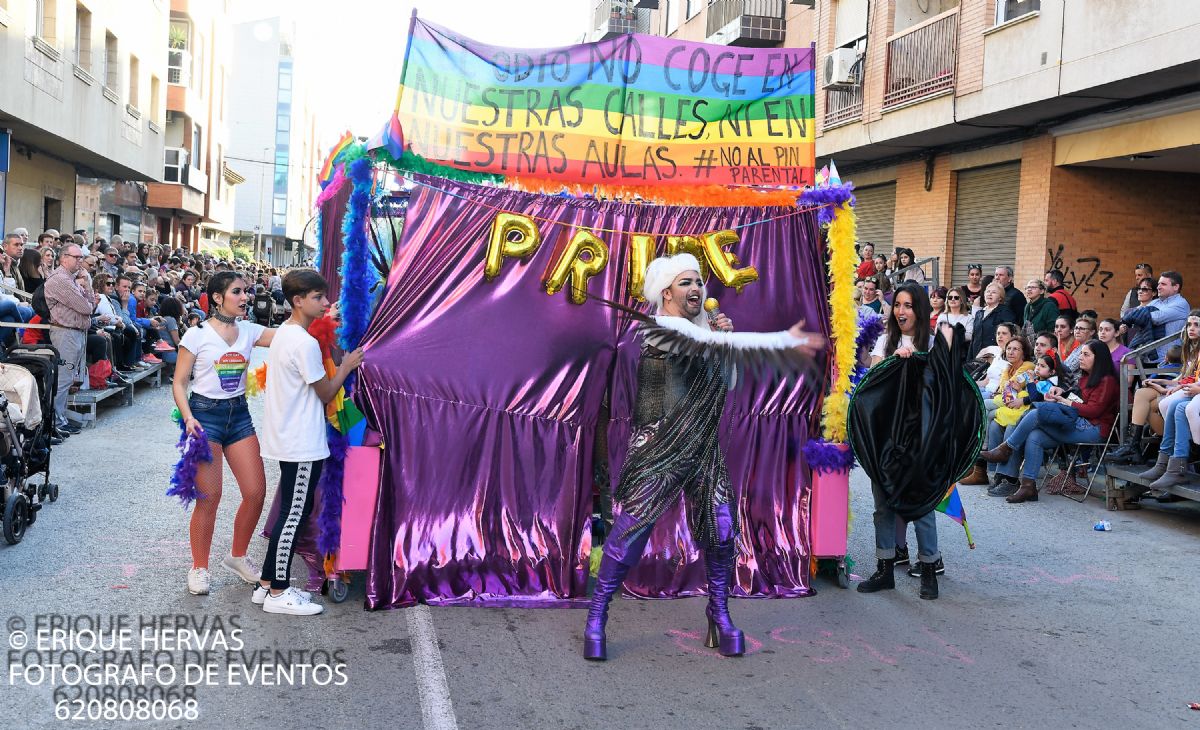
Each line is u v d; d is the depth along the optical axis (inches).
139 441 397.1
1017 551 271.1
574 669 175.9
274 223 3590.1
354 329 211.8
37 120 683.4
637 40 229.3
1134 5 453.4
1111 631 204.4
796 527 231.8
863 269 576.1
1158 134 493.0
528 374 218.8
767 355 173.0
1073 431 339.3
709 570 187.9
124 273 557.9
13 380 248.7
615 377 223.8
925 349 223.8
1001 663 184.9
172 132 1371.8
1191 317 325.7
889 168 743.7
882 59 672.4
